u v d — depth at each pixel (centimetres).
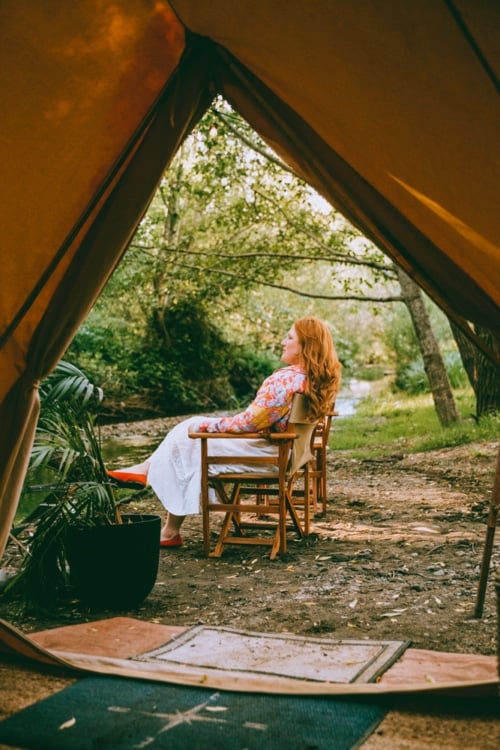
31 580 385
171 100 312
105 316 2000
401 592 405
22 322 321
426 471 829
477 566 450
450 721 250
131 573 383
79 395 393
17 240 313
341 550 502
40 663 304
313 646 325
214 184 1156
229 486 768
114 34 288
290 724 250
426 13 235
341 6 245
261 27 274
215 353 2203
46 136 302
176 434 510
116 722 253
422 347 1141
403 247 327
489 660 302
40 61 287
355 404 2014
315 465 634
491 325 330
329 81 278
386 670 296
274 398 485
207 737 241
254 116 322
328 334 502
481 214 288
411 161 288
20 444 317
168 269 1384
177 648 325
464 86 250
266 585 427
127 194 316
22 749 235
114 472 505
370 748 232
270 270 1274
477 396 1089
